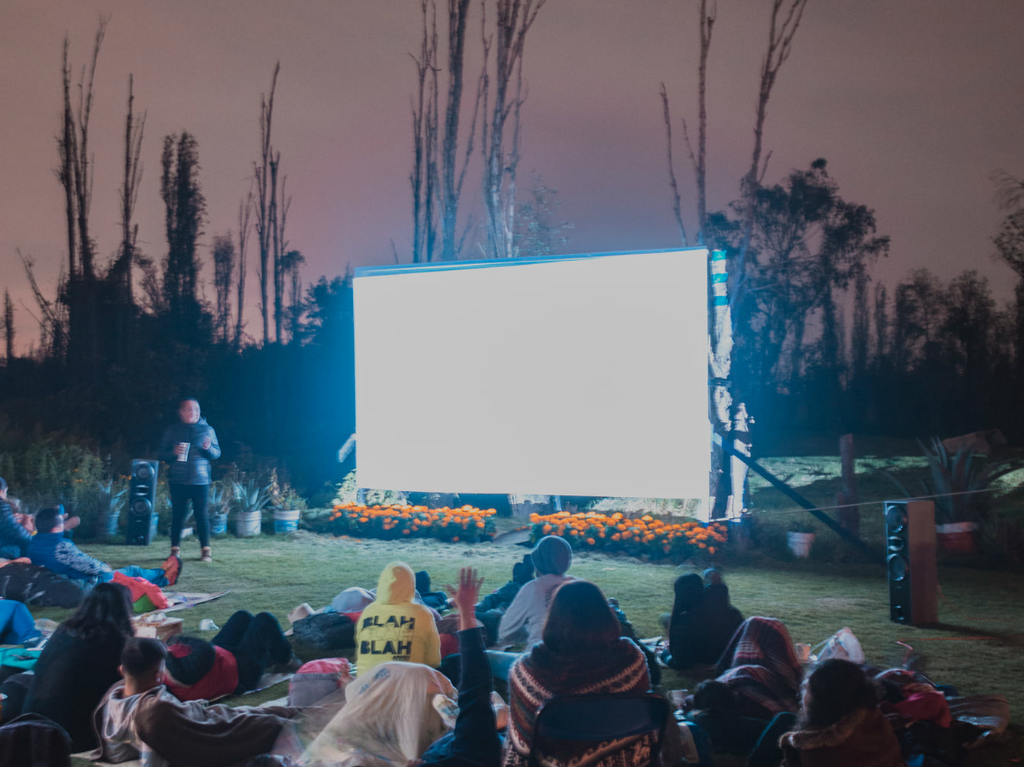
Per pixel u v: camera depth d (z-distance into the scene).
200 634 6.60
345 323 22.94
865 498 14.88
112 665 4.30
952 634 6.67
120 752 4.12
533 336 10.71
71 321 22.28
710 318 10.83
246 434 21.03
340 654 6.07
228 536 11.66
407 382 11.30
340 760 3.90
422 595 7.20
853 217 23.09
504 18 15.09
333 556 10.20
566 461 10.55
